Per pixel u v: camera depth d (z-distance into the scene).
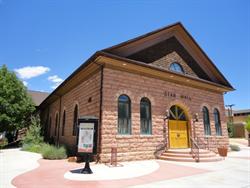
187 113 16.42
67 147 16.06
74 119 16.44
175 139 15.30
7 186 6.51
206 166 11.00
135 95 13.55
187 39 18.02
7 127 23.38
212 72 19.73
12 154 15.34
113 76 12.86
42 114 31.12
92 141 8.88
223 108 19.86
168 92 15.45
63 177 7.81
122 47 13.66
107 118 11.98
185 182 7.39
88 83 14.39
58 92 20.67
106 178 7.79
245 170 9.89
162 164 11.42
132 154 12.56
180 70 17.03
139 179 7.73
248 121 37.44
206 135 17.39
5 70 24.72
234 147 20.70
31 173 8.47
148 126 13.95
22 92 24.97
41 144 20.73
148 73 14.56
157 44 15.91
